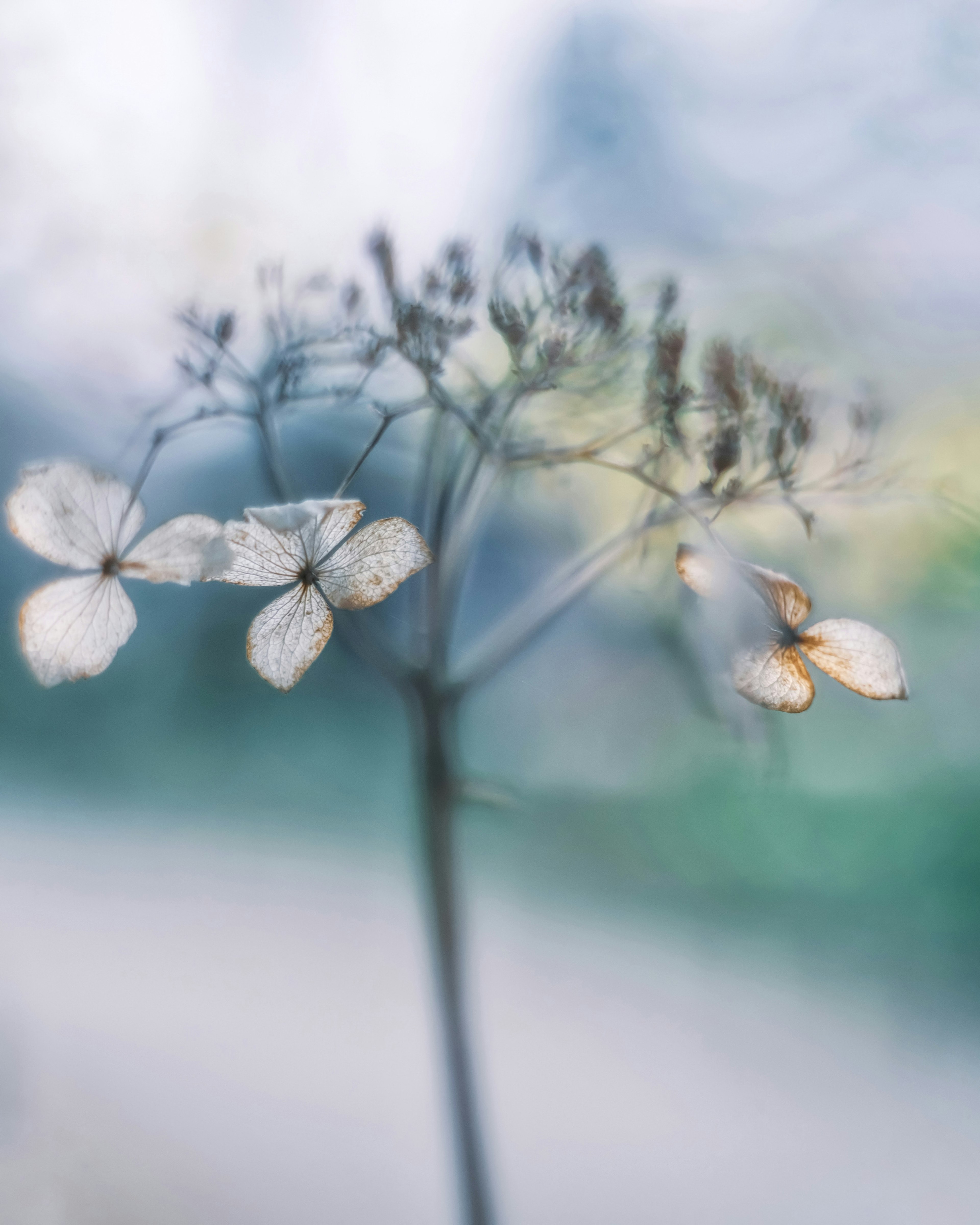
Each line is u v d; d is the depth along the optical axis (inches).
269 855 28.5
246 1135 18.3
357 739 33.9
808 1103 20.0
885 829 27.5
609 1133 19.0
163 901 26.0
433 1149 18.4
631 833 27.8
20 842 29.1
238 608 34.7
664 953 24.7
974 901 26.0
